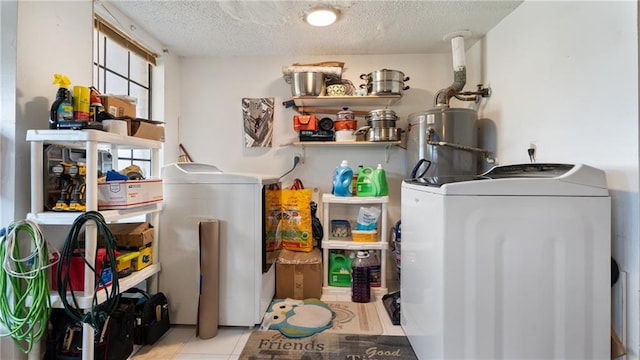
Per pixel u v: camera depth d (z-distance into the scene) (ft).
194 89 9.33
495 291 3.85
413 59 9.01
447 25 7.23
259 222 6.06
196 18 6.91
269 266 6.86
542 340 3.85
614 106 4.15
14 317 4.12
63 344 4.58
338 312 6.84
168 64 8.65
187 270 6.15
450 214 3.85
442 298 3.90
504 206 3.83
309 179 9.23
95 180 4.27
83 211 4.38
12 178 4.35
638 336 3.81
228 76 9.31
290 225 8.25
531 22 5.94
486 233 3.84
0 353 4.35
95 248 4.33
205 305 5.77
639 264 3.80
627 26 3.97
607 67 4.25
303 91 8.05
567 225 3.82
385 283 7.89
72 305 4.31
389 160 9.08
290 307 6.90
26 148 4.46
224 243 6.07
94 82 6.33
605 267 3.83
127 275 5.25
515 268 3.84
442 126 7.30
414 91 9.03
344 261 8.20
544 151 5.58
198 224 6.03
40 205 4.31
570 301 3.83
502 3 6.22
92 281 4.34
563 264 3.82
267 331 6.03
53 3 4.89
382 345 5.51
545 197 3.84
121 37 6.89
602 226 3.83
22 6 4.40
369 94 8.19
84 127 4.25
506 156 6.81
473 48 8.29
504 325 3.87
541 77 5.65
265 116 9.21
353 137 8.41
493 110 7.34
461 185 3.86
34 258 4.18
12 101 4.33
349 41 8.16
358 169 9.11
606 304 3.84
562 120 5.13
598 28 4.39
